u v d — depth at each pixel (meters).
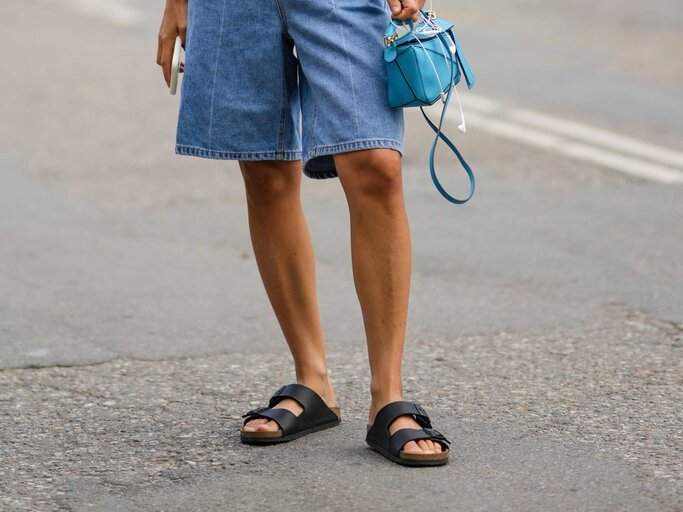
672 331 8.82
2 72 21.03
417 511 5.73
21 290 10.21
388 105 6.17
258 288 10.30
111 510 5.86
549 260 10.95
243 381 7.91
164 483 6.17
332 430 6.87
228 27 6.41
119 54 22.86
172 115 18.09
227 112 6.49
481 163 15.15
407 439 6.25
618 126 16.88
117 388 7.79
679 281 10.19
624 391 7.49
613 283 10.17
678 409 7.13
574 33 24.86
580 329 8.93
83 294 10.09
